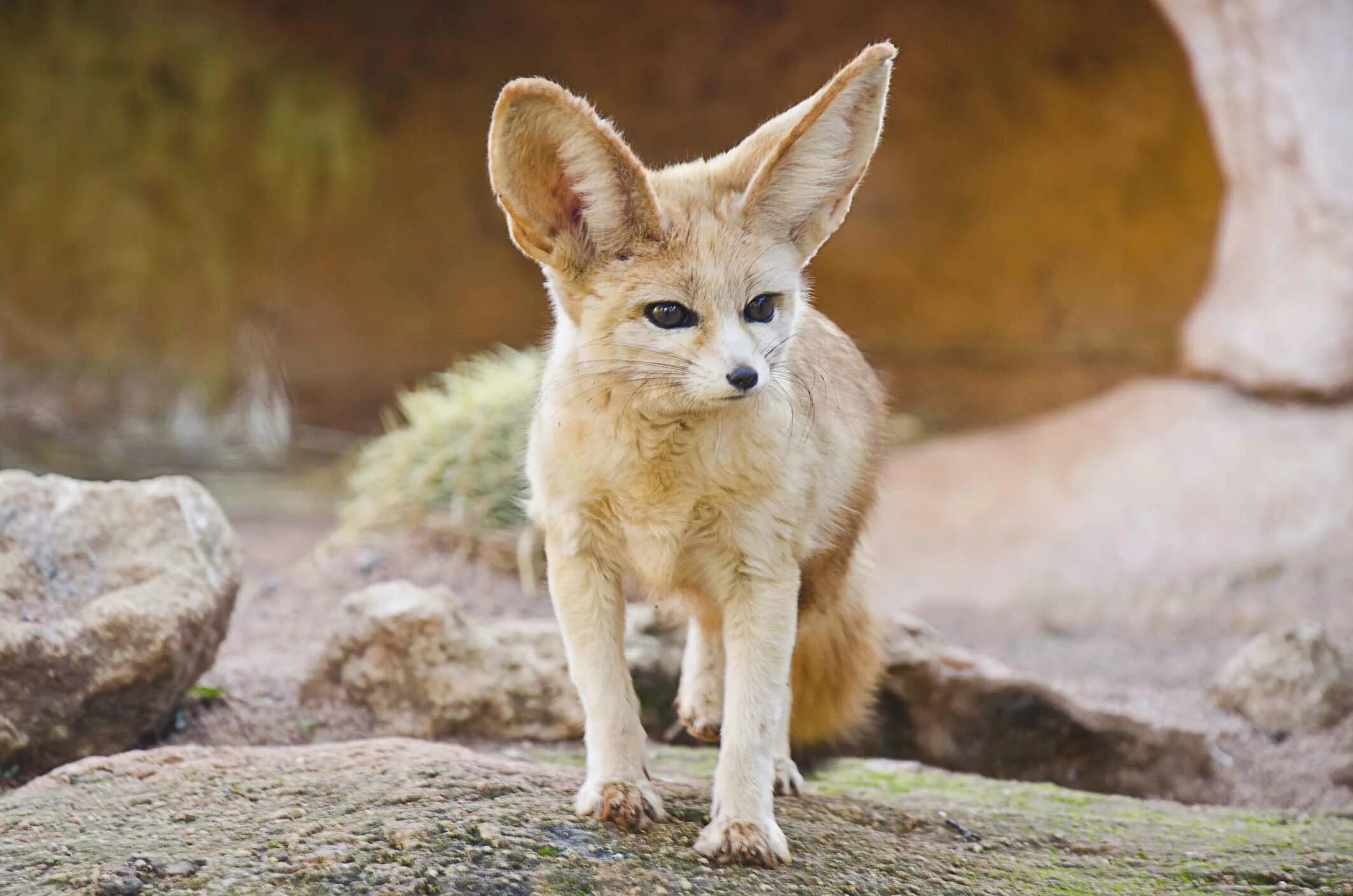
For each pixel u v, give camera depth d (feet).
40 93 54.44
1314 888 17.65
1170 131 63.10
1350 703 28.27
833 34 66.90
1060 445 46.39
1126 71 63.36
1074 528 41.45
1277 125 41.24
